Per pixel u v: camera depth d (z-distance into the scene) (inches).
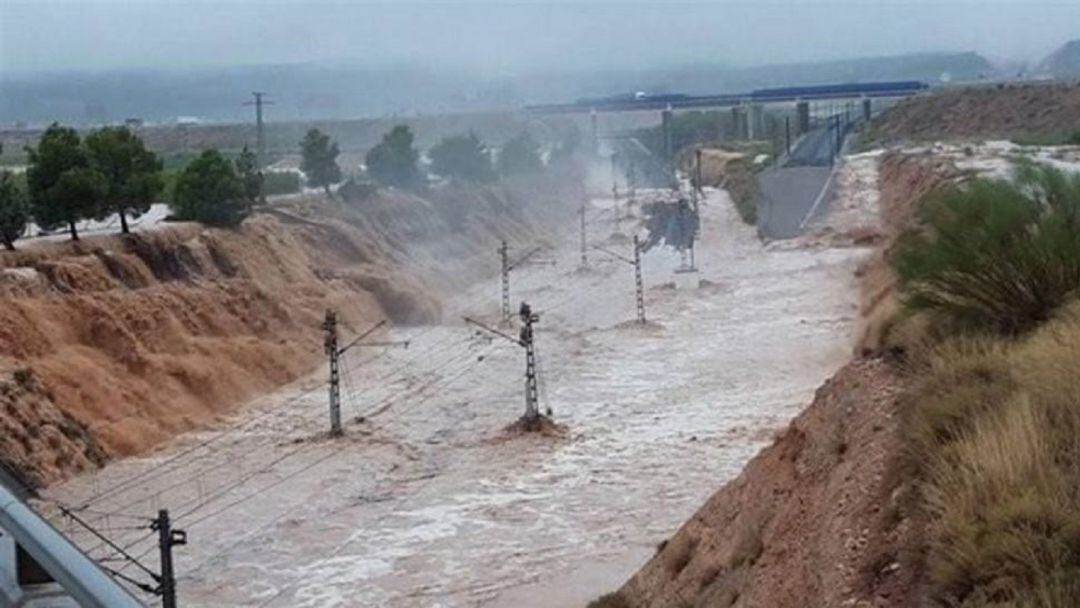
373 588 1412.4
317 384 2635.3
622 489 1752.0
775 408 2194.9
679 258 4468.5
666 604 941.2
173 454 2078.0
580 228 5772.6
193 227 3036.4
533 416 2158.0
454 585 1403.8
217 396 2413.9
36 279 2383.1
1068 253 871.7
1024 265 882.1
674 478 1788.9
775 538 827.4
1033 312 877.2
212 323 2719.0
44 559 191.6
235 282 2918.3
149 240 2819.9
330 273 3454.7
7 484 231.6
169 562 1045.2
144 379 2333.9
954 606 454.0
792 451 951.0
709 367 2610.7
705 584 901.8
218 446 2128.4
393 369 2770.7
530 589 1374.3
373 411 2351.1
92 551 1524.4
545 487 1793.8
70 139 2711.6
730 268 4114.2
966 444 565.9
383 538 1594.5
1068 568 426.6
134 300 2534.5
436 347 3036.4
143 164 2871.6
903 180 4421.8
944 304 956.6
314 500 1779.0
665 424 2137.1
